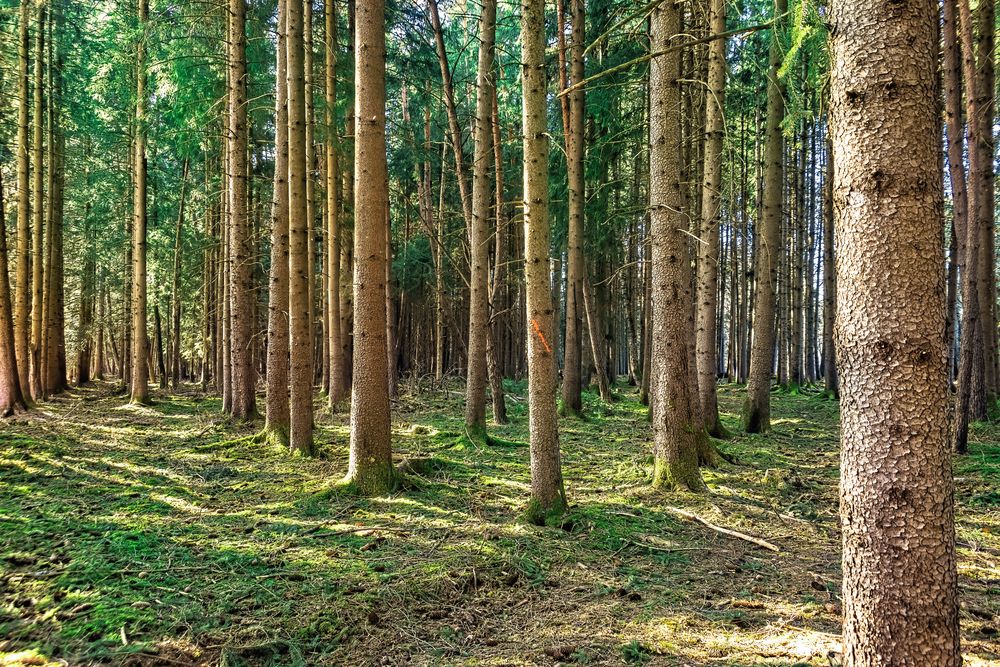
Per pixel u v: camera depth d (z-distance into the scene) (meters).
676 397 6.78
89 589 3.82
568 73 12.94
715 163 9.66
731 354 25.69
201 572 4.17
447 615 3.70
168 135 13.30
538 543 4.89
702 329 10.31
